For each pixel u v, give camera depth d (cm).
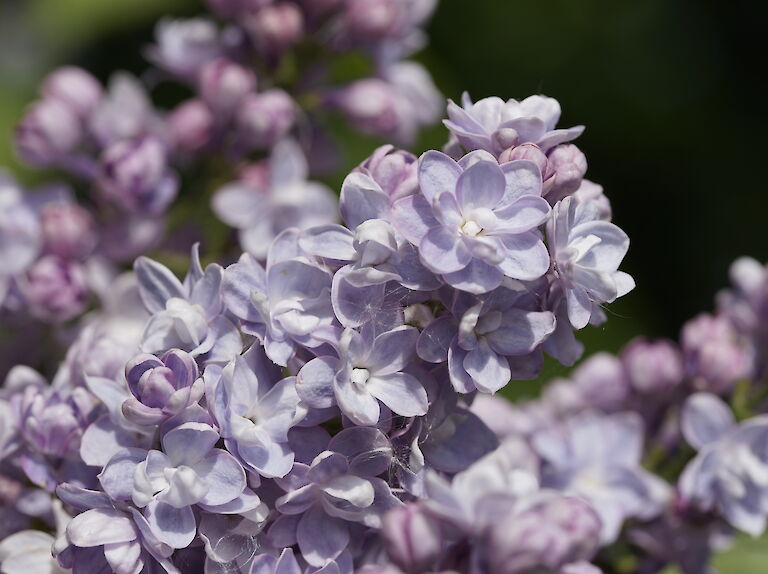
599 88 77
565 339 39
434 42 75
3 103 64
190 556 38
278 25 50
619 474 46
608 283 38
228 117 50
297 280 39
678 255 76
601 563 46
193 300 39
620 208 77
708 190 76
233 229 51
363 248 38
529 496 38
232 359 38
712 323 47
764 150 77
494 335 38
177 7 65
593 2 77
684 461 47
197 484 37
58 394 41
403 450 39
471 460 39
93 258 50
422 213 38
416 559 37
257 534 38
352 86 52
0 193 51
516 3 75
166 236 51
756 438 45
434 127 60
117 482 38
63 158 51
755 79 78
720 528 46
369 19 51
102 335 42
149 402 38
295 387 38
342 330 38
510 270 38
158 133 51
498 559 36
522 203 38
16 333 49
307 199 50
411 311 38
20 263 49
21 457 41
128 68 72
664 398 48
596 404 48
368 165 39
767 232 75
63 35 66
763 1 78
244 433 38
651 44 77
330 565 38
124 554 38
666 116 77
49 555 40
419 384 38
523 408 48
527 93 75
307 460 38
